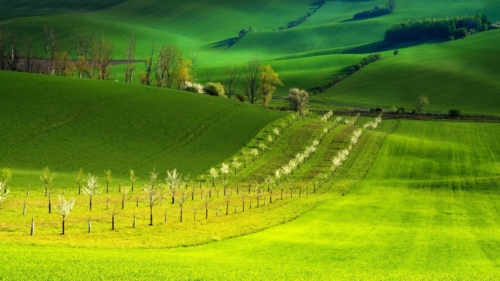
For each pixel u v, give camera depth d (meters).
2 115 105.75
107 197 74.00
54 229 53.31
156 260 39.97
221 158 107.38
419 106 187.88
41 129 103.75
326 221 65.44
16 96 114.81
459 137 141.50
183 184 89.25
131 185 84.31
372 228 60.94
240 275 35.88
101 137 106.56
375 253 47.66
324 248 49.44
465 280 37.25
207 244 50.62
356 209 73.88
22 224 54.09
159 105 130.50
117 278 33.28
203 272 36.16
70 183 80.38
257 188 85.81
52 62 177.75
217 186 90.19
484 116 169.88
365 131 138.12
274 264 41.59
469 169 108.12
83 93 125.50
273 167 104.38
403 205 77.06
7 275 32.16
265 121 135.38
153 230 56.09
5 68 180.25
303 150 116.88
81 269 34.97
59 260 37.28
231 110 139.75
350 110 184.62
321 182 96.06
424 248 50.22
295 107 172.25
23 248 41.97
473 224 64.06
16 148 94.12
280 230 59.28
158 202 72.75
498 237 56.09
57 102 116.81
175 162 101.19
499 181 92.06
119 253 42.97
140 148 105.56
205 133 119.75
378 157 114.62
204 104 140.12
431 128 152.88
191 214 66.94
